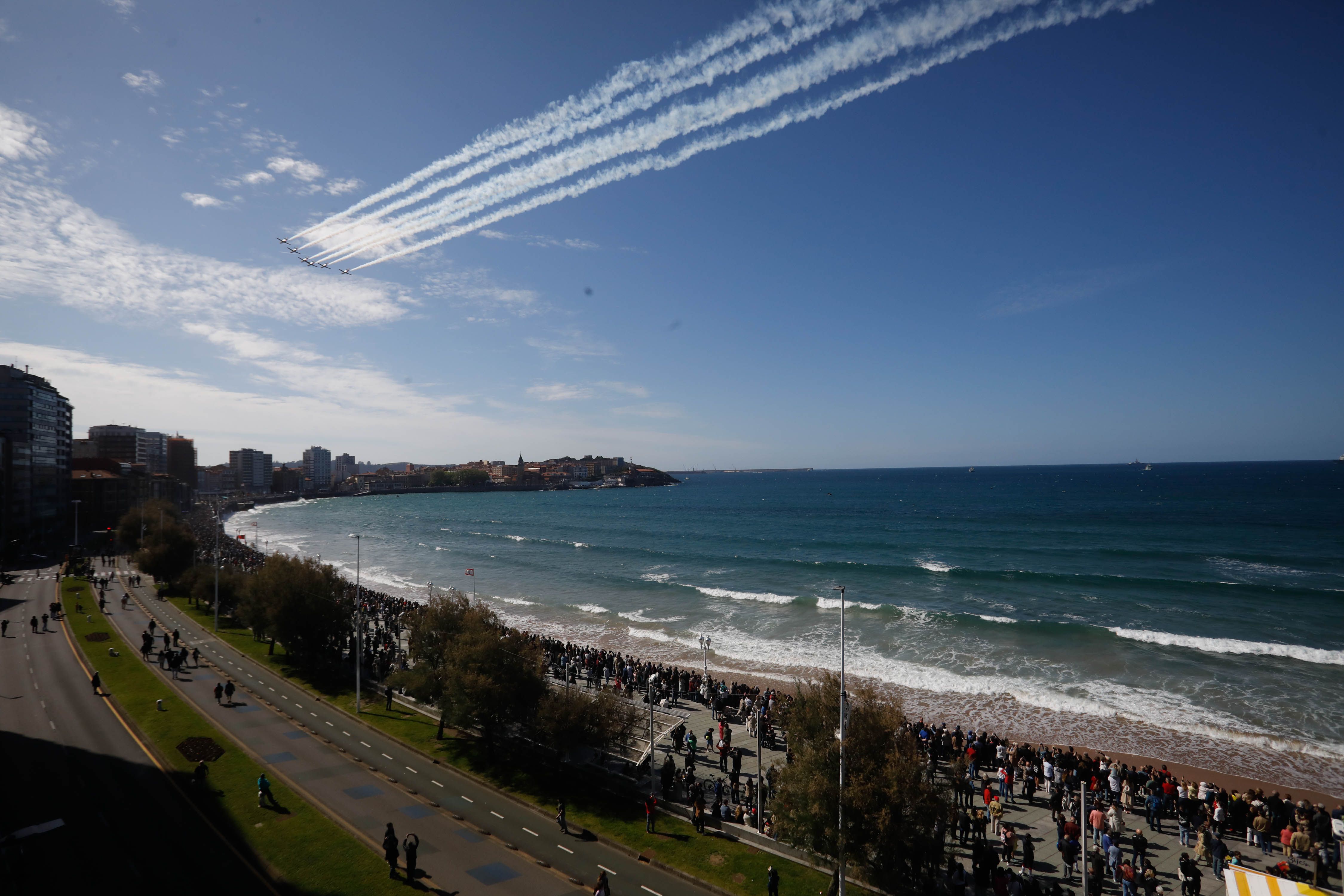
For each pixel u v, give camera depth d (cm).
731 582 8650
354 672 4891
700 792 2931
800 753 2452
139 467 18862
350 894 2272
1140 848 2564
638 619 6881
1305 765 3447
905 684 4725
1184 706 4206
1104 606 6675
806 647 5669
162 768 3170
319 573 5225
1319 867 2316
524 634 4228
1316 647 5228
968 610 6688
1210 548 10162
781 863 2536
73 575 8438
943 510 18612
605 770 3278
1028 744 3703
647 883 2411
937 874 2411
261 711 4062
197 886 2272
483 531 16775
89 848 2480
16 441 11594
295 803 2912
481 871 2458
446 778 3262
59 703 4012
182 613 6688
